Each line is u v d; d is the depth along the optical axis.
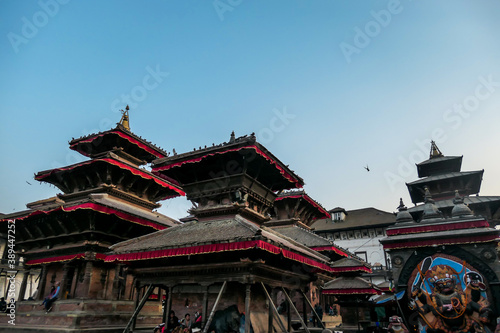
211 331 14.13
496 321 12.39
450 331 12.91
